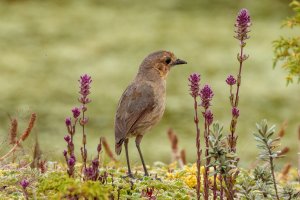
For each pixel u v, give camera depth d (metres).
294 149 16.12
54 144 14.95
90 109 19.17
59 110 19.00
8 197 7.60
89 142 16.67
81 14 27.50
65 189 6.80
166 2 29.09
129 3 29.05
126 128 9.35
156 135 17.69
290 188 7.73
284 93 20.97
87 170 7.20
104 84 21.12
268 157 7.38
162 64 10.05
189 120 18.81
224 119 18.91
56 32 25.41
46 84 21.00
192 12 28.05
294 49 10.20
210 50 24.23
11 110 18.64
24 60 22.83
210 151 7.21
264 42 24.84
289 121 18.77
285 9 27.86
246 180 7.71
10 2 28.45
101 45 24.39
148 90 9.69
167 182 8.47
